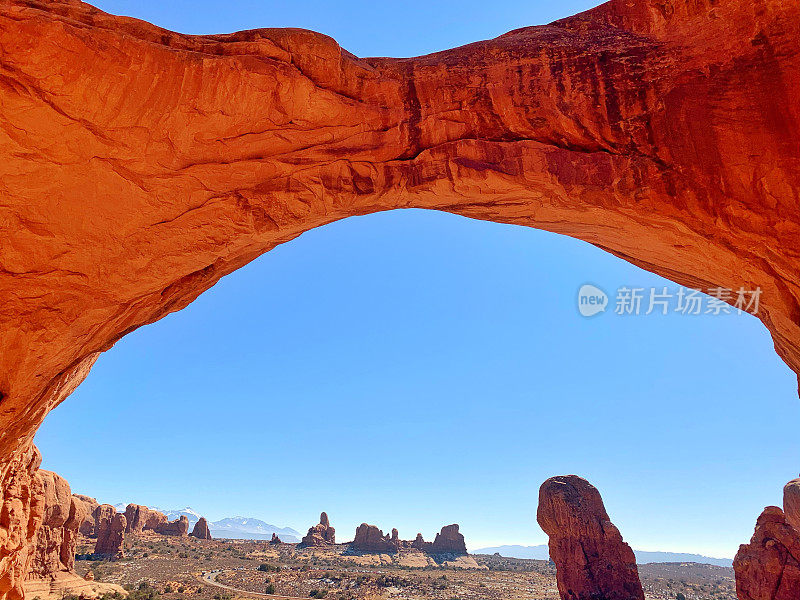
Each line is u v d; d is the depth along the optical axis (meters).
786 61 7.07
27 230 6.85
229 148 7.36
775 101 7.06
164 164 7.11
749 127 7.12
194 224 7.55
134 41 6.46
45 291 7.21
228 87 6.97
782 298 7.73
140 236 7.41
